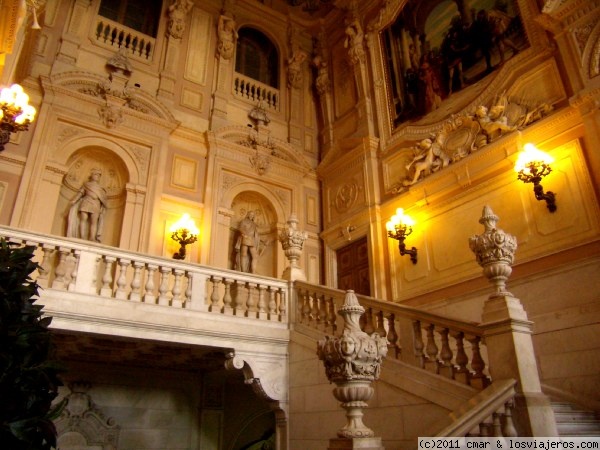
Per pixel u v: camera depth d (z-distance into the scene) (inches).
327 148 517.0
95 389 324.2
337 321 256.7
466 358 187.3
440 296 353.7
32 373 109.1
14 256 123.9
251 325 270.8
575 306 268.8
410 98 436.8
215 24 513.0
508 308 174.4
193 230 393.7
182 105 450.6
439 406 183.0
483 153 345.7
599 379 244.8
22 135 357.1
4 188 338.3
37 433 106.1
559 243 287.4
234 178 455.2
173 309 250.2
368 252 424.2
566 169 296.0
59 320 219.3
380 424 204.1
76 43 405.7
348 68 525.3
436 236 371.6
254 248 445.4
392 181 430.0
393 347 214.8
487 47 376.2
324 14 585.3
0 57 247.8
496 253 188.4
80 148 384.8
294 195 488.7
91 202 372.8
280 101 532.4
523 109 335.6
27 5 253.9
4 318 111.6
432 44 427.8
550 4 318.7
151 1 482.3
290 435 260.7
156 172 406.6
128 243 375.2
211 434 359.6
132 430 330.0
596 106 285.7
